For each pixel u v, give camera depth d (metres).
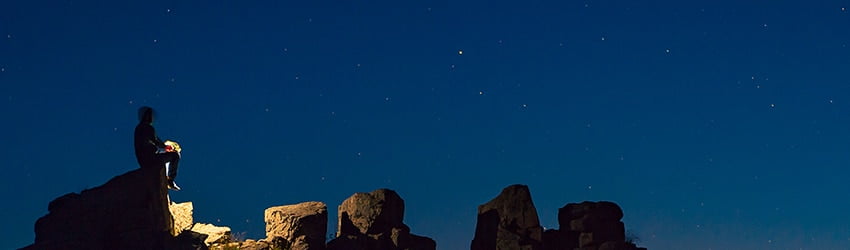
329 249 28.92
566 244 31.50
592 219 31.53
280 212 29.09
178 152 28.86
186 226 29.67
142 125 28.33
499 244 30.95
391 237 29.94
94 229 26.53
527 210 31.36
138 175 27.39
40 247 26.17
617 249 30.67
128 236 26.42
